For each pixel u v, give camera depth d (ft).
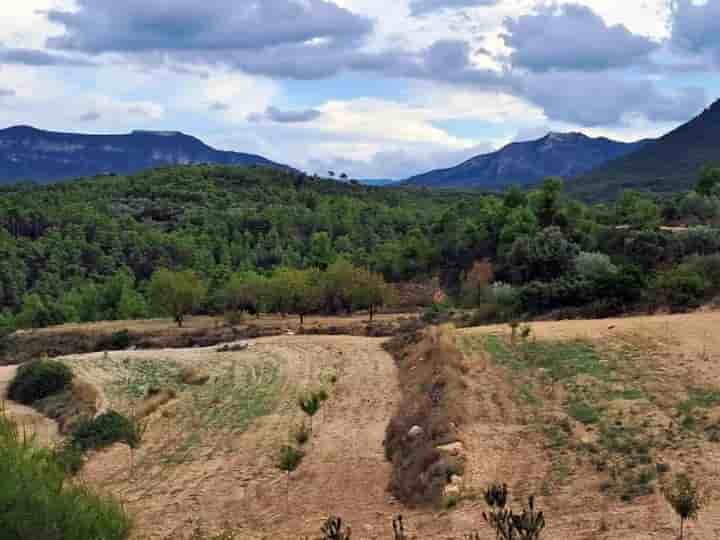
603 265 237.45
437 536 60.95
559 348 138.31
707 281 193.06
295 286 301.22
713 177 369.71
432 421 97.86
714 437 75.92
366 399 143.54
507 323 191.52
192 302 308.40
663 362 115.55
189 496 94.43
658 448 75.36
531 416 95.91
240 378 180.04
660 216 338.34
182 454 116.98
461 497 70.90
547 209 329.52
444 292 317.63
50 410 173.27
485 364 132.98
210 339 270.67
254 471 103.35
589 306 198.80
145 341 278.26
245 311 329.31
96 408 163.32
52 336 302.04
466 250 343.46
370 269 369.09
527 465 77.82
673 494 55.72
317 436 118.11
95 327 313.53
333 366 183.52
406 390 142.82
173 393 167.02
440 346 154.20
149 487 100.48
